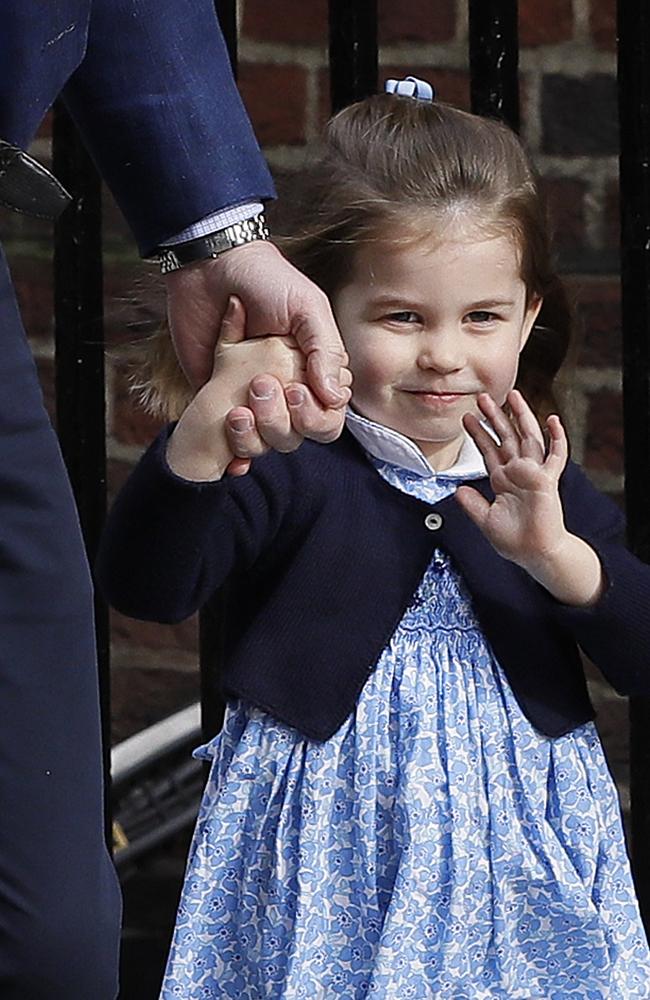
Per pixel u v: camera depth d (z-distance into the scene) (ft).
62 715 17.07
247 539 23.13
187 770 32.99
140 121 20.62
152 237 21.07
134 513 21.90
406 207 22.98
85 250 26.73
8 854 16.78
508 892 23.16
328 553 23.25
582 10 34.40
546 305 25.68
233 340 20.89
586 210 34.47
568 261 34.47
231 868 23.22
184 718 32.78
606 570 23.34
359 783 22.90
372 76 26.68
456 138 23.61
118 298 29.60
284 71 34.12
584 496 24.84
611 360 34.53
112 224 34.35
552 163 34.47
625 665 23.56
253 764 23.22
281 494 23.20
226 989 23.22
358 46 26.53
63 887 16.88
